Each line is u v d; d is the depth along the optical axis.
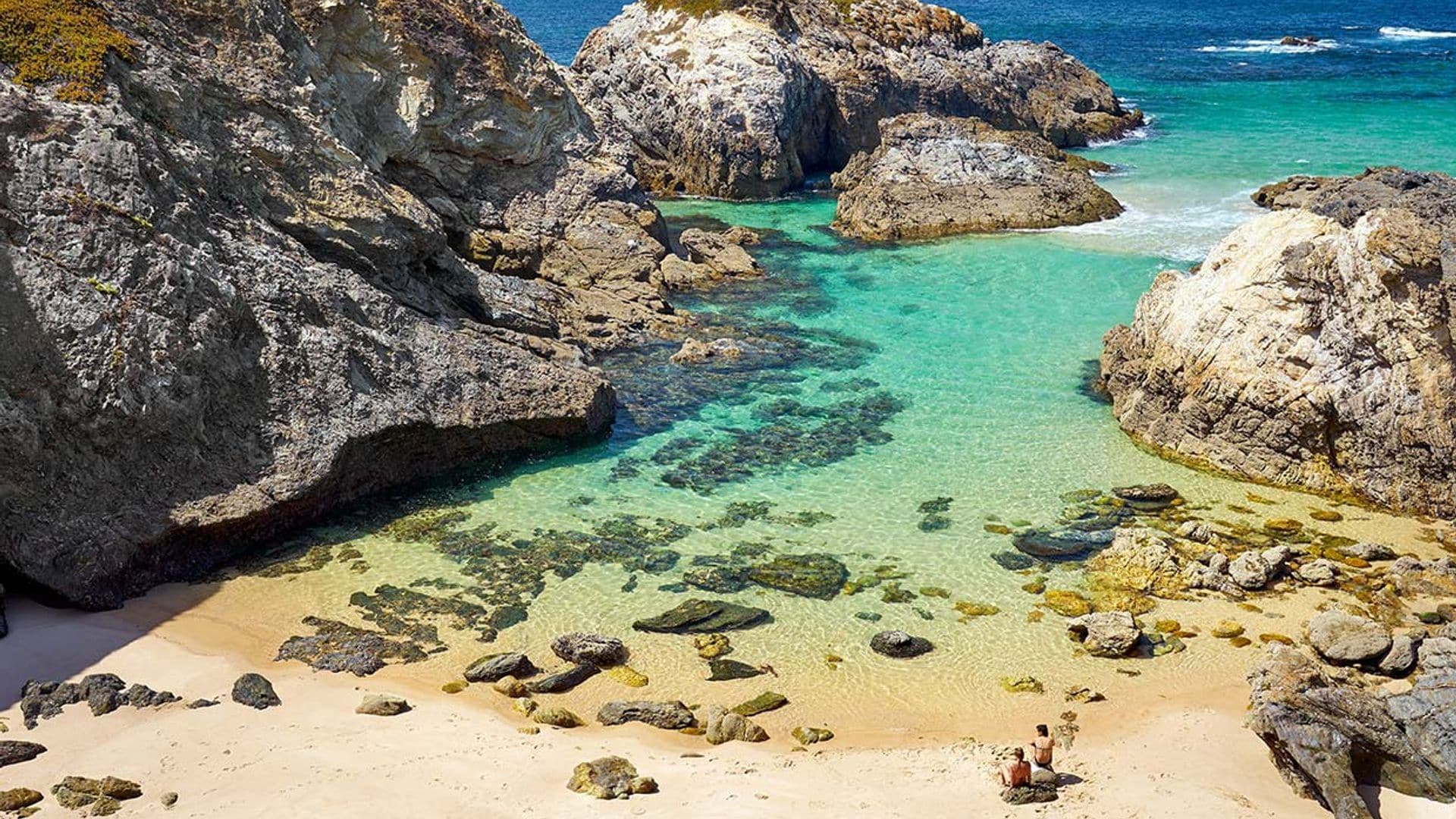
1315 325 33.69
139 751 22.08
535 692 24.55
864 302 51.03
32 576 26.88
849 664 25.55
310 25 46.34
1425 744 21.62
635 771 21.47
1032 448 36.59
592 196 55.91
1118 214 63.81
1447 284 30.84
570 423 36.69
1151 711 23.84
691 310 50.09
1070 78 90.50
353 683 24.80
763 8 79.56
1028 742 22.81
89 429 28.61
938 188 65.00
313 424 32.12
